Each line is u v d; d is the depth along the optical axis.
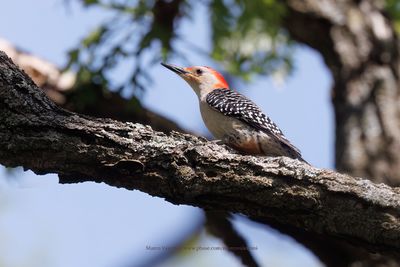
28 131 7.82
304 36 15.18
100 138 7.94
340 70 14.70
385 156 13.50
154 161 8.02
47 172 8.09
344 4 14.99
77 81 14.09
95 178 8.11
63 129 7.88
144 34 14.45
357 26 14.74
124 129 8.05
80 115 8.10
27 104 7.91
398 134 13.61
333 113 14.79
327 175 8.02
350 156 13.69
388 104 13.96
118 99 14.31
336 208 7.96
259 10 14.85
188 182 8.00
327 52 14.99
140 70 14.23
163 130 14.41
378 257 12.07
